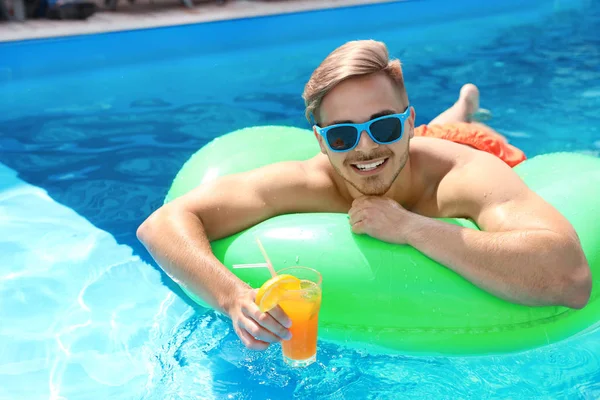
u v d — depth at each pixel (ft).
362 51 7.64
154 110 17.80
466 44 24.13
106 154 14.80
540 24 26.91
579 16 28.14
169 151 14.85
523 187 8.04
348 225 8.18
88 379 7.77
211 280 7.60
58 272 10.19
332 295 7.78
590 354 7.66
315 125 8.16
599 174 9.18
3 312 9.14
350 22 27.91
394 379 7.43
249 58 23.08
